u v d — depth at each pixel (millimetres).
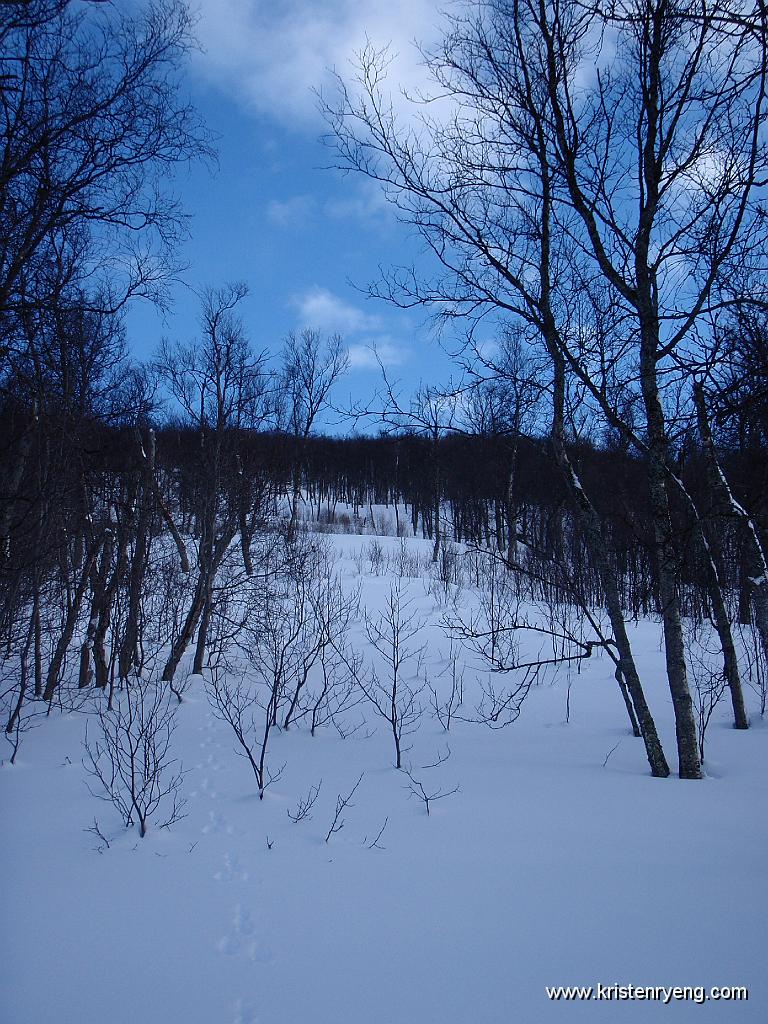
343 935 3787
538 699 11109
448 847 4938
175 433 15875
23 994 3314
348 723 9734
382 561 26719
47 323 8047
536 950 3502
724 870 4262
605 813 5457
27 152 6867
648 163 6734
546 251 7242
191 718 10023
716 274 6031
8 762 7742
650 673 12781
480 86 7074
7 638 10094
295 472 22094
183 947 3736
